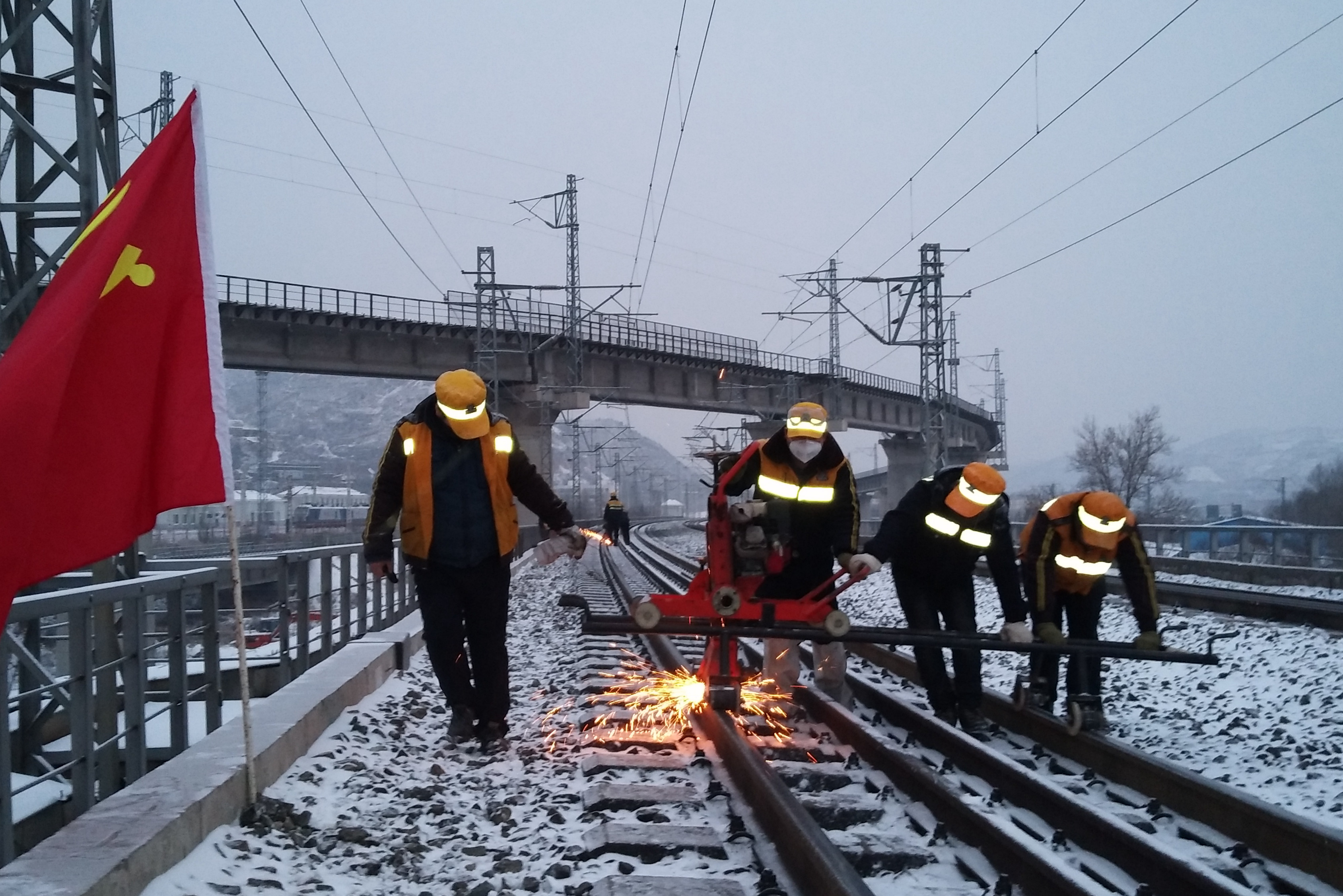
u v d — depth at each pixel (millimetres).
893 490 70312
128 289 4055
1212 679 9203
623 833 4570
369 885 4098
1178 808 5164
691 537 65750
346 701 6781
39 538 3707
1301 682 8633
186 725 5613
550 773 5766
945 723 6363
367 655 7934
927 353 32969
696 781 5578
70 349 3564
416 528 6102
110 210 4047
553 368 42438
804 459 6035
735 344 50562
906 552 6922
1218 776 6191
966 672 6887
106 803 4023
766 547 6184
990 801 5148
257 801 4707
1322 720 7375
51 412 3459
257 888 3885
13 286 7410
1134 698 8555
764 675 7629
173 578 5438
